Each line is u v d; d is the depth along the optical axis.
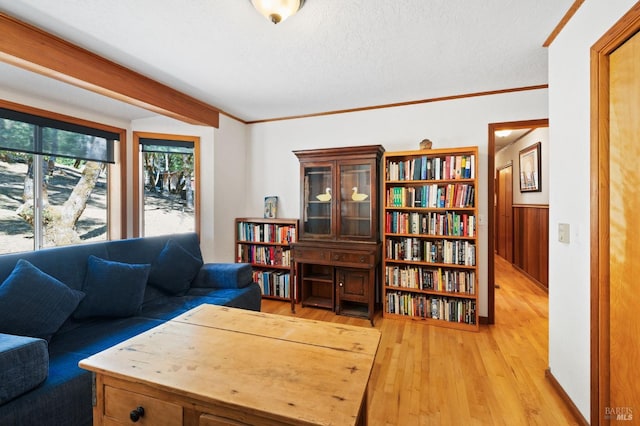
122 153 3.20
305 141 3.69
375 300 3.33
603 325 1.39
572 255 1.66
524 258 4.78
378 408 1.71
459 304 2.80
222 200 3.56
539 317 3.06
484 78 2.60
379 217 3.27
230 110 3.48
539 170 4.13
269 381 0.96
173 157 3.45
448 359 2.24
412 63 2.31
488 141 2.92
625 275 1.28
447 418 1.62
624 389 1.29
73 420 1.37
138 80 2.47
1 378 1.17
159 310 2.25
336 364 1.07
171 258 2.63
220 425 0.89
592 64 1.43
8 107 2.33
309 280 3.47
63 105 2.69
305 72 2.47
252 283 2.95
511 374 2.03
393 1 1.59
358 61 2.28
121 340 1.76
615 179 1.33
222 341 1.24
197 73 2.48
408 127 3.21
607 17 1.35
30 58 1.79
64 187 2.79
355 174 3.23
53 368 1.44
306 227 3.45
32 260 1.84
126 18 1.73
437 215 2.90
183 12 1.68
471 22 1.78
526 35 1.91
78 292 1.94
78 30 1.85
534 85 2.75
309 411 0.82
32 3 1.59
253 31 1.87
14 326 1.56
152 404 1.00
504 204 6.02
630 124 1.24
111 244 2.36
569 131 1.69
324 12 1.68
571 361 1.67
